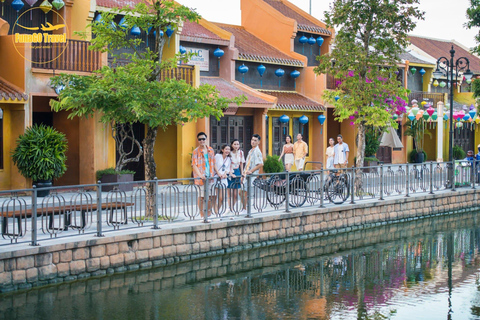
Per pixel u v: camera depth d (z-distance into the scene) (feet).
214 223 45.52
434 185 72.08
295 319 32.71
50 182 63.16
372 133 108.17
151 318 32.37
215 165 48.11
